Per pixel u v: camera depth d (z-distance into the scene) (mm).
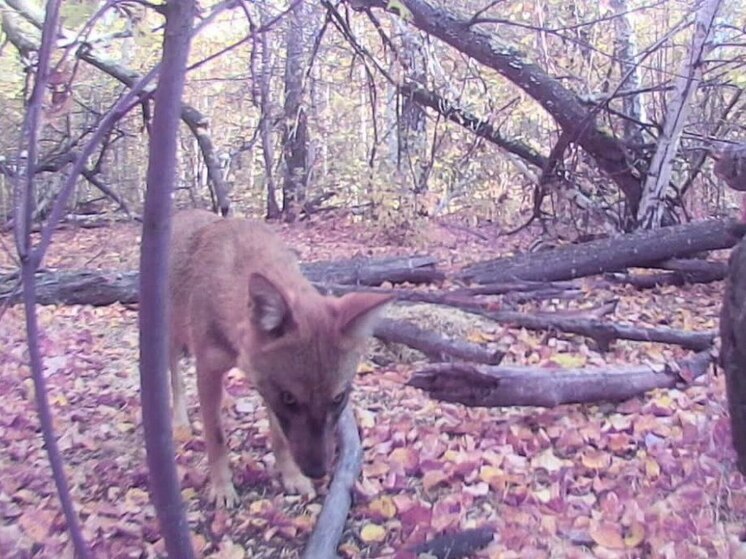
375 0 2967
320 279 2662
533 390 1621
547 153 4309
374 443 1572
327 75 5637
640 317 2357
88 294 2547
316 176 5117
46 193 3766
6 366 1987
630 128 3334
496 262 2832
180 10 742
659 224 3102
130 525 1316
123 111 888
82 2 1027
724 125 3502
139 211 4633
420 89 3576
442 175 4465
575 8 3922
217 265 1404
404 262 2742
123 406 1801
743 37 3650
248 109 5621
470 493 1391
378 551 1256
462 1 4121
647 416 1628
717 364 1794
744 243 1130
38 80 846
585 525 1280
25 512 1345
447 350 1938
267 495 1435
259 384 1255
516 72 3072
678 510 1306
